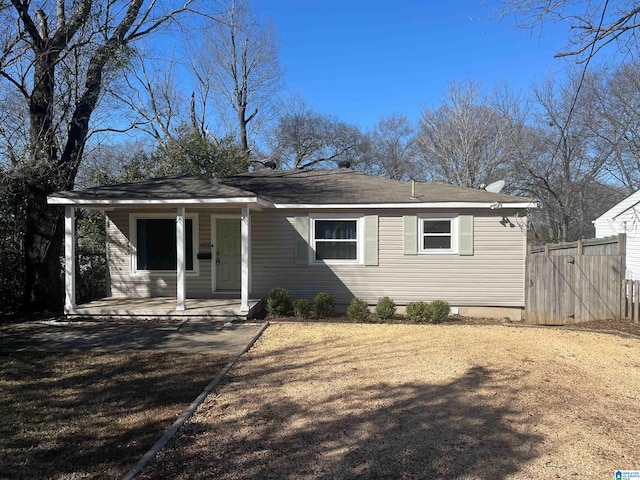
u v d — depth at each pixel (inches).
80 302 510.3
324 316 414.6
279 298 420.5
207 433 164.1
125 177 706.2
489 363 256.5
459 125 1119.6
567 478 133.3
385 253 457.7
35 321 387.9
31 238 442.9
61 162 467.5
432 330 356.2
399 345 302.0
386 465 140.3
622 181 1005.8
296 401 195.9
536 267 412.8
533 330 359.9
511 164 1088.8
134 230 475.5
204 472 136.3
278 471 136.7
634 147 909.8
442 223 453.7
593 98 895.7
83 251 568.1
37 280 442.3
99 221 608.4
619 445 154.9
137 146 1015.0
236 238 483.5
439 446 153.0
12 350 290.5
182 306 392.5
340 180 554.9
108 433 165.6
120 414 183.6
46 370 245.3
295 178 569.3
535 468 138.9
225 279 484.1
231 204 389.4
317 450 150.3
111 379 229.8
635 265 671.1
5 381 225.9
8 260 453.1
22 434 164.6
